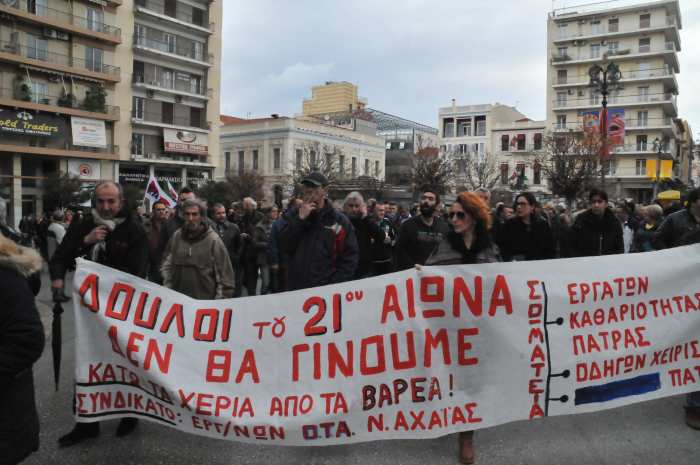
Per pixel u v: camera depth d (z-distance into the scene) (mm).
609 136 22984
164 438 3967
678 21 61750
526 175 63000
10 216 34500
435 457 3652
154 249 7371
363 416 3621
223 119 64812
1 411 2467
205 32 44844
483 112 67875
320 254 4523
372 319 3674
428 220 6023
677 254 4188
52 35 35719
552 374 3846
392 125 79625
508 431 4094
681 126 71125
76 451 3734
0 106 33688
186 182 44438
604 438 3953
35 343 2461
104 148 38875
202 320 3672
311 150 48312
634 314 4047
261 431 3547
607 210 5969
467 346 3727
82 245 4121
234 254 8555
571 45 62250
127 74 40062
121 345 3592
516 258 6160
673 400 4793
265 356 3639
